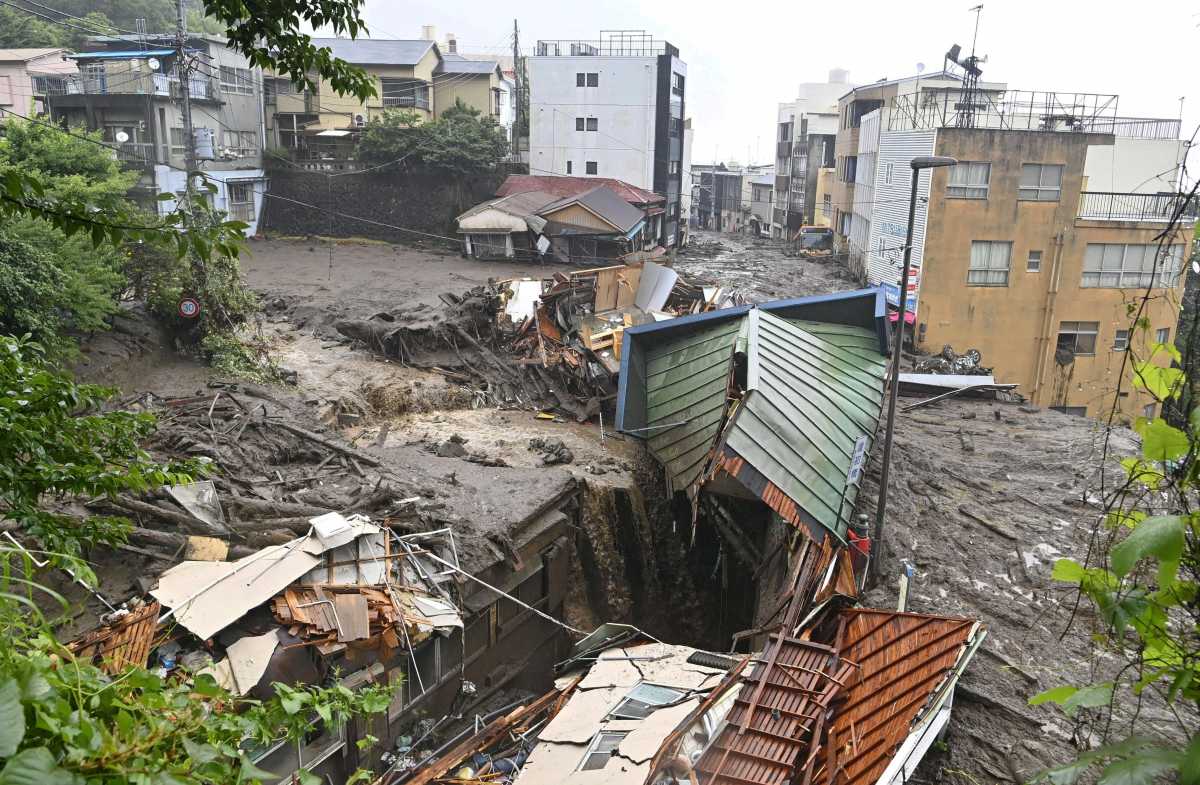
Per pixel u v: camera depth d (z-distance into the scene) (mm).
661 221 55656
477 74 57812
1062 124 35438
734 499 20234
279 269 40656
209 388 22359
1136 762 2189
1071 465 19797
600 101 54125
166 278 23984
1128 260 31766
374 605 13570
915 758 9305
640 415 20625
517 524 17500
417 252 48094
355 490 17531
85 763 2832
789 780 9188
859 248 45562
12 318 18672
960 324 32250
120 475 7891
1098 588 2975
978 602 14062
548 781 10367
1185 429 2973
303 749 12227
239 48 8469
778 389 17781
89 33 46875
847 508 15773
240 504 15891
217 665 12172
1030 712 11109
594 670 12789
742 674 10992
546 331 29141
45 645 3506
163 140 40875
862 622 12039
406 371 27859
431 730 14438
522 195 48469
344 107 53250
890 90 46344
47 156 25594
